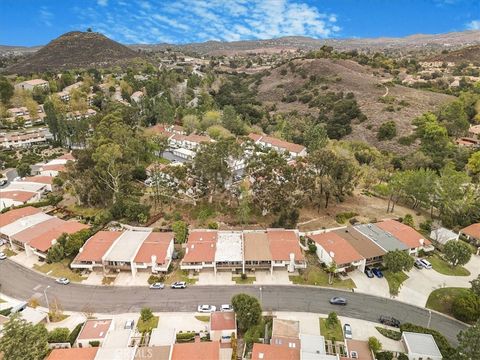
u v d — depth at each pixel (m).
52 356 54.06
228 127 176.12
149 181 117.00
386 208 107.12
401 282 76.94
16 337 51.53
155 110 181.00
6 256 85.00
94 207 104.19
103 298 71.69
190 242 83.06
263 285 75.69
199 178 101.56
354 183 107.38
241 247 81.75
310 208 103.00
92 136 142.62
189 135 165.25
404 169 133.00
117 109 153.12
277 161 100.50
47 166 131.00
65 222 92.38
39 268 80.81
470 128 166.62
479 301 66.94
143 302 70.62
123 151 110.25
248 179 105.19
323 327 64.56
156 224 94.81
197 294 72.81
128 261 76.88
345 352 57.94
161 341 58.41
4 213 96.88
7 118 189.75
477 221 99.75
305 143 158.38
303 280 77.06
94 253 78.50
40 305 69.69
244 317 61.47
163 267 77.75
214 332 60.56
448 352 56.28
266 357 54.28
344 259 77.56
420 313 68.69
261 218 96.75
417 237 87.50
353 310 69.00
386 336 62.56
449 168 112.19
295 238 85.06
